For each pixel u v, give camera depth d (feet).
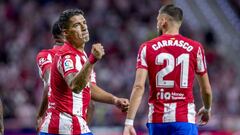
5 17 163.53
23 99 128.47
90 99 56.29
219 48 165.37
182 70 53.01
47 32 158.71
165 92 53.01
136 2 172.65
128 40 157.38
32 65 145.38
